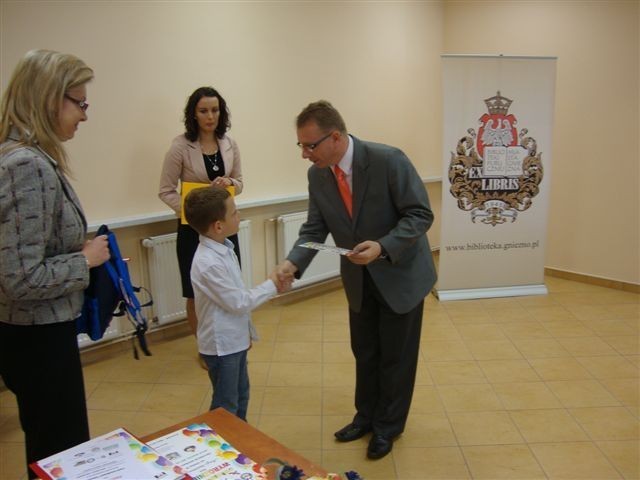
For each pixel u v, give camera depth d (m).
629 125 4.00
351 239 1.95
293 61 3.79
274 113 3.74
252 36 3.52
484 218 3.97
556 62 3.90
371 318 2.10
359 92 4.29
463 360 3.01
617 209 4.16
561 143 4.39
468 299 4.04
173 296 3.26
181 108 3.21
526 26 4.42
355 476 1.08
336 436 2.24
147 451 1.06
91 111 2.84
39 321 1.30
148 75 3.04
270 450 1.12
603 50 4.04
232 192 2.94
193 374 2.90
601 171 4.20
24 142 1.24
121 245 3.05
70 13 2.70
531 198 3.98
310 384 2.77
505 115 3.84
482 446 2.20
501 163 3.90
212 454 1.07
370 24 4.27
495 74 3.78
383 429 2.14
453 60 3.72
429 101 4.95
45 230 1.23
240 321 1.91
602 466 2.06
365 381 2.21
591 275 4.38
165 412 2.52
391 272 1.92
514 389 2.67
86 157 2.85
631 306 3.83
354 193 1.86
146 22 2.99
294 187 3.98
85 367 2.99
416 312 2.03
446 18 4.88
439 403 2.55
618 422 2.36
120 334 3.12
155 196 3.17
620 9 3.91
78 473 0.98
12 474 2.05
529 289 4.12
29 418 1.39
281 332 3.48
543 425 2.35
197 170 2.90
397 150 1.85
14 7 2.52
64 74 1.26
